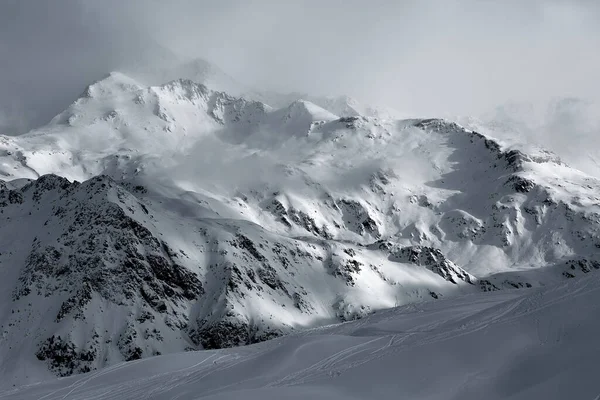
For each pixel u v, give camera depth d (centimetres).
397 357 6309
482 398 5162
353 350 7219
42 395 8388
